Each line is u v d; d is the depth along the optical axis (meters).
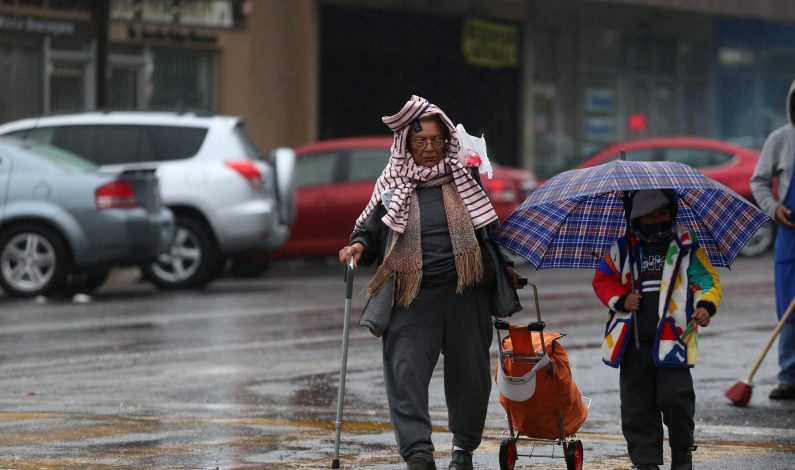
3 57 55.78
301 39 65.62
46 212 37.53
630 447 14.98
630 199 15.12
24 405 20.77
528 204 14.80
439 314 14.55
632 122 83.62
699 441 18.06
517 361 14.66
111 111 42.34
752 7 85.06
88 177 37.91
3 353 26.48
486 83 76.12
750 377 21.00
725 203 15.47
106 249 37.72
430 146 14.55
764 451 17.33
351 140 48.53
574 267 15.62
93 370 24.36
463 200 14.58
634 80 83.88
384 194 14.58
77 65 58.06
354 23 68.94
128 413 20.06
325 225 47.53
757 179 21.94
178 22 61.12
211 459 16.58
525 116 77.69
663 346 14.50
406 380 14.37
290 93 65.75
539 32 78.38
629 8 82.75
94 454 16.88
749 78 90.75
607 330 14.91
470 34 74.25
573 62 80.38
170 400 21.25
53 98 57.38
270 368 24.56
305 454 16.92
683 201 15.58
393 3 70.44
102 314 33.59
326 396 21.67
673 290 14.62
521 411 14.93
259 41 64.31
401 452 14.24
